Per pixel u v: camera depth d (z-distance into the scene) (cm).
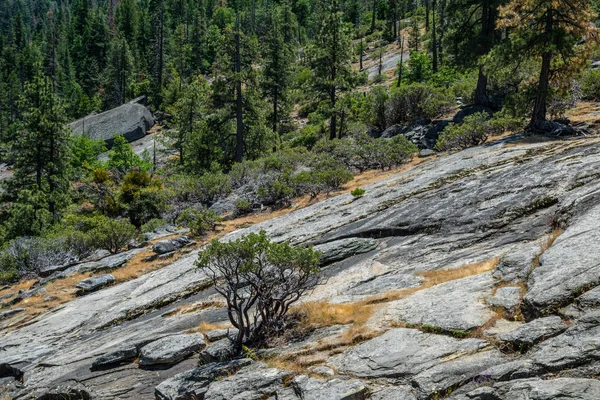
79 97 10012
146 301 1512
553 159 1429
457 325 753
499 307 772
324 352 813
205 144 4184
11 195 4047
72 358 1219
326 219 1764
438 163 1969
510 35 2133
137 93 9312
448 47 3191
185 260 1831
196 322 1207
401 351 729
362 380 688
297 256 958
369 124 3559
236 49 3831
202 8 12475
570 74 2044
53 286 1969
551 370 556
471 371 625
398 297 967
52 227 3281
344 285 1155
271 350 880
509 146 1841
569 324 636
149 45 10862
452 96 3406
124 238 2412
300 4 13300
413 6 11444
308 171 2723
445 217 1336
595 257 764
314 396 666
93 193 3566
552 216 1090
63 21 14850
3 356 1371
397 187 1812
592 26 1922
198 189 2970
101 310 1570
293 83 4888
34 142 4009
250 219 2347
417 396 617
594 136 1731
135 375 1005
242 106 3975
